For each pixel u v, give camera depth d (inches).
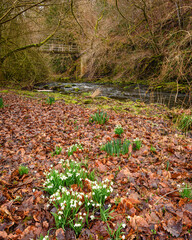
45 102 323.9
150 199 91.6
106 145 141.3
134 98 421.7
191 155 137.3
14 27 419.5
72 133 185.3
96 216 81.7
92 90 555.2
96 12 629.3
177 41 484.1
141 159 131.8
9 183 105.6
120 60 690.8
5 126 196.9
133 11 616.1
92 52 714.2
